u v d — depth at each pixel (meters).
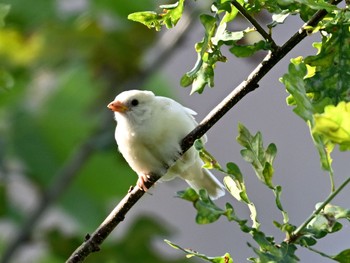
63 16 12.35
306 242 5.65
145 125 8.59
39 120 11.92
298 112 5.45
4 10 9.91
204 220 5.51
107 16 12.57
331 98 6.08
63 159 12.02
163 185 15.62
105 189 12.16
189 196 5.59
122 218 7.34
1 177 12.02
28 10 12.07
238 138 6.07
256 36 8.31
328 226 5.71
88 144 12.02
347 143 5.02
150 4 12.52
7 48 11.48
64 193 11.97
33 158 11.90
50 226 12.09
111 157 12.09
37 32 11.68
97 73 12.21
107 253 11.83
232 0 6.23
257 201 14.42
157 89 12.95
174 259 12.10
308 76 6.45
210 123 7.12
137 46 12.38
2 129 11.88
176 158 8.65
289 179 14.52
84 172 12.07
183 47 12.98
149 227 12.02
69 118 11.96
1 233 12.33
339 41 6.14
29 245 11.81
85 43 11.79
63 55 11.80
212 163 6.10
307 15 6.35
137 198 7.34
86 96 12.08
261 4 6.37
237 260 15.00
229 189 6.03
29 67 11.67
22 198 13.55
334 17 6.20
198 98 14.70
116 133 8.95
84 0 12.58
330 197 5.57
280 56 6.37
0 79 10.88
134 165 8.89
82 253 7.29
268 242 5.54
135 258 11.79
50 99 11.96
